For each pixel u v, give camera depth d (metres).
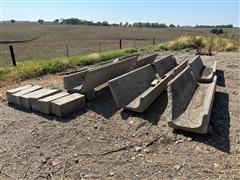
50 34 59.09
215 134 4.09
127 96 5.25
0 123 4.64
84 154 3.66
